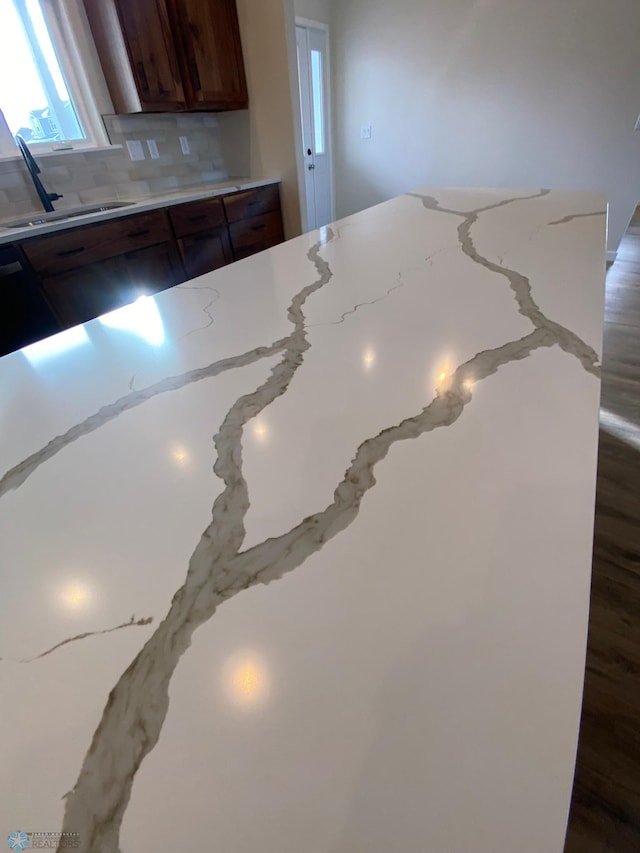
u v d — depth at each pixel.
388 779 0.25
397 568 0.35
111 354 0.73
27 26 2.11
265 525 0.40
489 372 0.60
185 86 2.54
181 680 0.30
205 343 0.74
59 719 0.29
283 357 0.67
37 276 1.88
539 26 3.27
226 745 0.27
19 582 0.37
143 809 0.25
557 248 1.06
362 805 0.24
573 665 0.29
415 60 3.75
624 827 0.85
